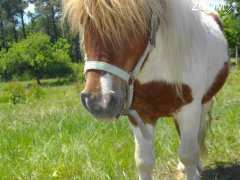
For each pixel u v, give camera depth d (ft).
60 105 12.91
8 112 11.69
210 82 4.51
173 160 5.75
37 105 14.73
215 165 5.72
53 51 62.80
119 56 3.17
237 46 27.96
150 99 4.03
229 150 5.99
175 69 3.83
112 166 5.40
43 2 87.45
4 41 92.99
